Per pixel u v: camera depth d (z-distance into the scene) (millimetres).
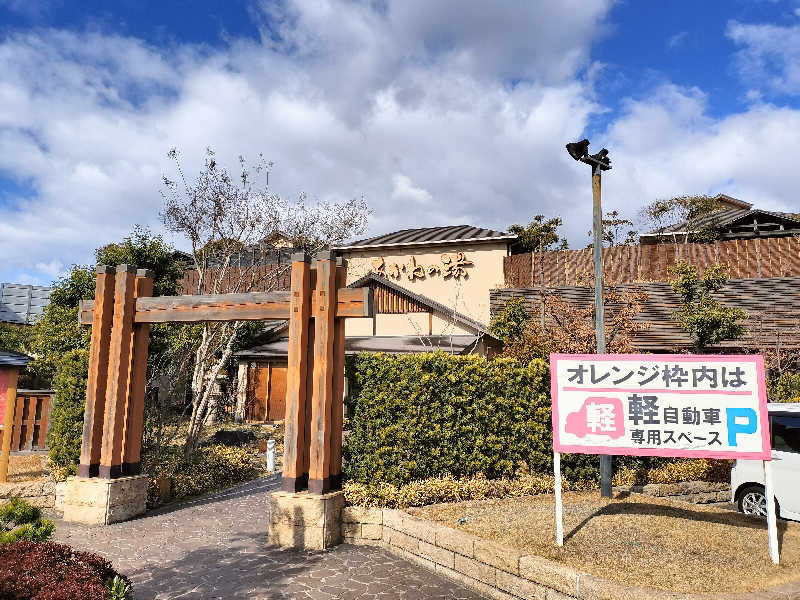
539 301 19594
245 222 14344
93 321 9359
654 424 5816
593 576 4824
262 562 6688
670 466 10375
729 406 5641
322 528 7180
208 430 18375
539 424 9086
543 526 6461
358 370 8578
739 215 23359
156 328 13250
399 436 8258
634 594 4457
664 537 6027
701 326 12078
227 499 10656
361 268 24516
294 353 7895
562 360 6230
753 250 19266
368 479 8195
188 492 10875
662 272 20172
